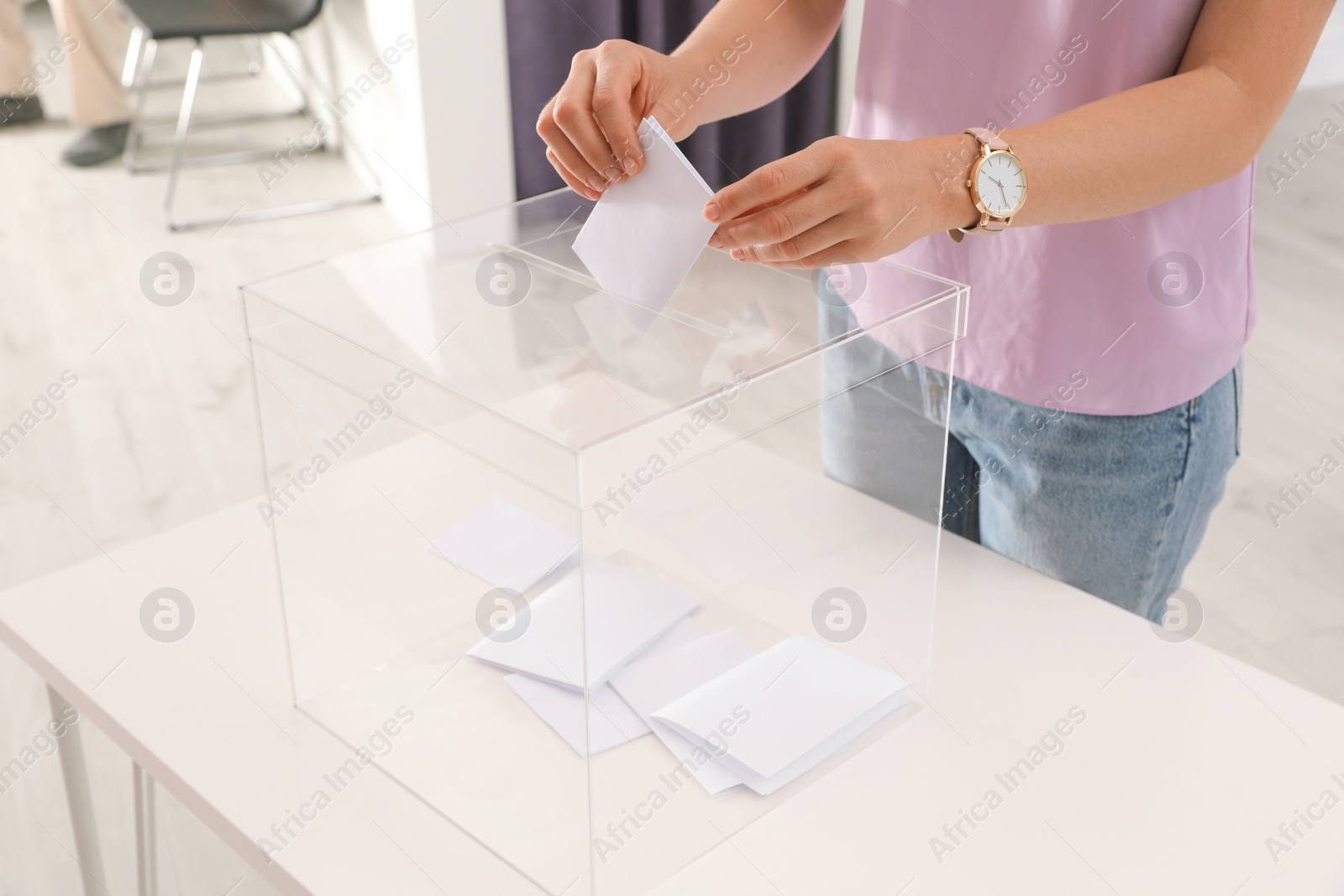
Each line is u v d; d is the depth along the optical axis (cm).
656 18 282
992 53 105
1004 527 122
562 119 87
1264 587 209
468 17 282
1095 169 86
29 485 234
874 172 78
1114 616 103
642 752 74
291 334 79
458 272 90
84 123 392
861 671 88
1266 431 252
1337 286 298
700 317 86
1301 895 75
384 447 75
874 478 83
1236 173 92
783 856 78
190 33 326
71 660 97
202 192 369
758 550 77
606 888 75
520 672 74
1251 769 86
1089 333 106
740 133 305
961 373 115
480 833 79
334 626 85
